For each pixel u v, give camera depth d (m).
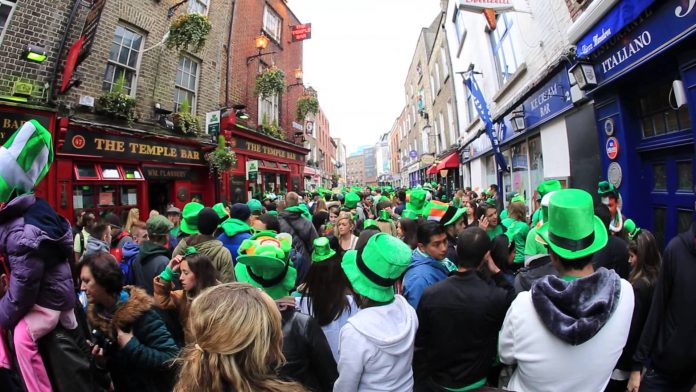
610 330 1.63
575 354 1.63
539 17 7.67
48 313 2.03
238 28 12.98
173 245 5.77
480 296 2.18
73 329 2.20
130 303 2.31
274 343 1.29
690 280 2.34
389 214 6.30
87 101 7.25
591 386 1.63
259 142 14.05
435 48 21.80
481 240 2.28
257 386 1.20
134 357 2.22
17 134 2.14
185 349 1.34
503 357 1.90
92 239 4.40
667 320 2.45
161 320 2.41
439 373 2.27
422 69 26.30
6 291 2.07
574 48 6.12
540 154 8.77
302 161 19.31
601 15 5.11
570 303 1.63
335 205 7.49
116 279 2.44
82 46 6.64
